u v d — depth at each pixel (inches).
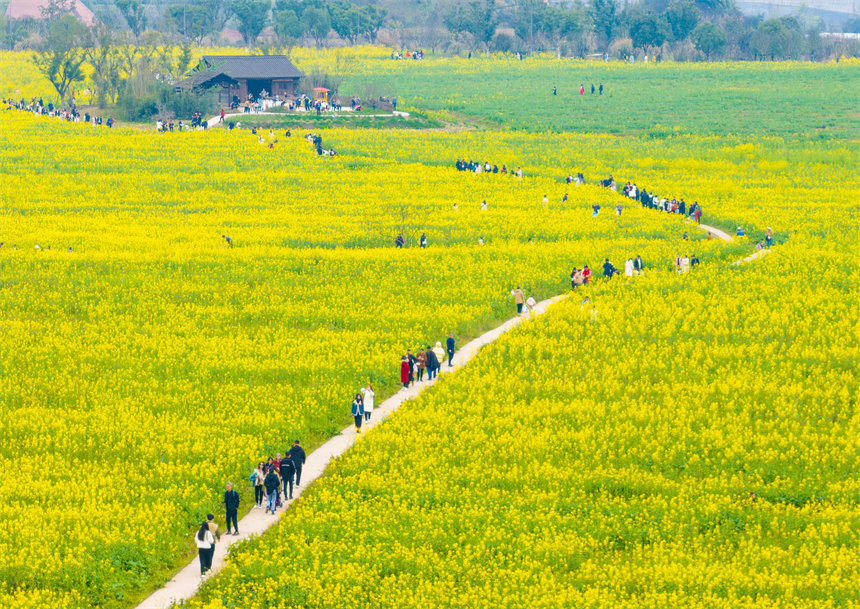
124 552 4429.1
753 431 5807.1
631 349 7086.6
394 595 4097.0
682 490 5093.5
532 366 6796.3
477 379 6501.0
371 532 4630.9
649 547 4566.9
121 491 5039.4
